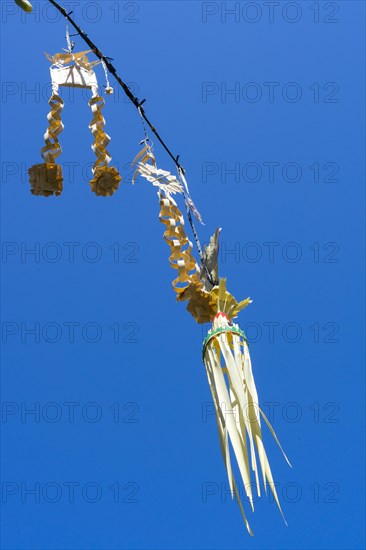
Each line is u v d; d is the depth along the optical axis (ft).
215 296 27.37
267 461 25.73
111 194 27.66
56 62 28.55
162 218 27.50
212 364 26.53
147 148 28.94
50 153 27.45
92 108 28.25
